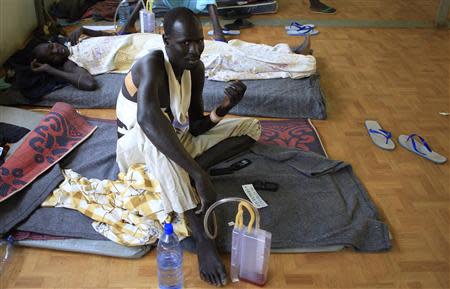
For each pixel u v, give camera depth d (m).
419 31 4.01
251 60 2.81
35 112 2.45
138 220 1.69
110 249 1.66
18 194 1.84
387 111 2.71
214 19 3.47
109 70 2.81
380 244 1.74
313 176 2.03
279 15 4.25
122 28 3.32
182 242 1.68
